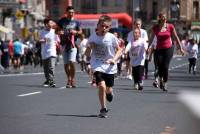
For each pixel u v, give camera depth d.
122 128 14.68
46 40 30.94
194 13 198.75
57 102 22.16
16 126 15.12
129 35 30.27
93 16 121.25
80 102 22.16
